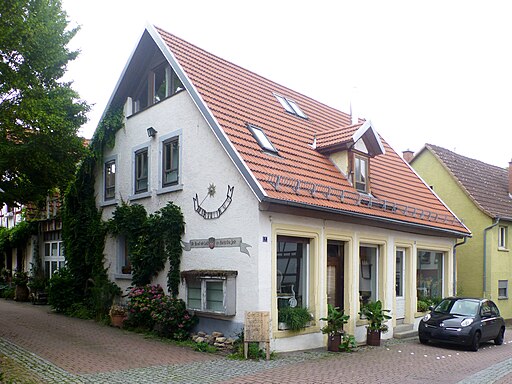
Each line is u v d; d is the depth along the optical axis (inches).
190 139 570.9
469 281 950.4
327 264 565.3
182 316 531.8
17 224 1037.2
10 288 972.6
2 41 452.1
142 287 592.1
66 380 356.5
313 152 622.5
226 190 514.9
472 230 956.6
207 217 534.6
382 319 579.5
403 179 791.7
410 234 696.4
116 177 700.0
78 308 711.1
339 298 577.9
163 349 484.4
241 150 504.4
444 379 409.4
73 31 639.8
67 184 644.1
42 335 538.3
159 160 618.8
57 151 569.6
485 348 619.2
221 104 566.9
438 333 595.8
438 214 744.3
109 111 703.7
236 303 492.1
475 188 1010.7
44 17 574.6
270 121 617.9
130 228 627.2
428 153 1037.2
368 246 638.5
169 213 571.2
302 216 518.6
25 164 551.5
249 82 689.6
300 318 501.7
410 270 697.0
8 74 485.1
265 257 479.8
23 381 346.6
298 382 372.2
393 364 466.0
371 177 707.4
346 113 884.6
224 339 490.3
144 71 676.7
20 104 502.9
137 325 594.9
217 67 657.6
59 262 887.7
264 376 387.5
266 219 483.8
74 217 754.8
